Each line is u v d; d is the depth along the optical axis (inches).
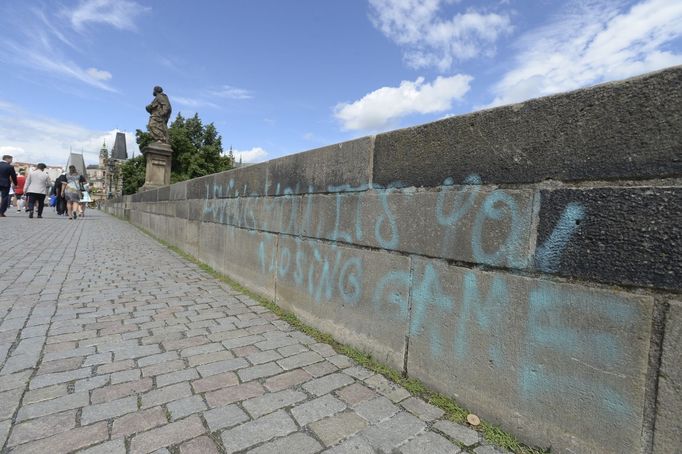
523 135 75.9
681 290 55.7
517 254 76.5
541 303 72.7
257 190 184.9
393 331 106.0
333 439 77.5
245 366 109.0
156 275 224.1
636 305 60.4
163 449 73.0
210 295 184.2
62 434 76.0
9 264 231.6
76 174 620.7
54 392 91.4
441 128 92.6
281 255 162.7
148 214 473.1
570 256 68.4
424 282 96.6
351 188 121.9
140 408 86.1
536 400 73.6
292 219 154.5
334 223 129.7
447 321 90.7
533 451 73.7
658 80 58.6
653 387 58.9
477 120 84.5
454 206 89.1
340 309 126.6
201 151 1658.5
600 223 64.6
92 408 85.4
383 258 109.4
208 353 117.1
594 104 65.8
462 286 87.1
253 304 170.6
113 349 117.5
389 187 107.3
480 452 74.4
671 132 57.1
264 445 75.2
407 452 74.1
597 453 65.2
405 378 101.8
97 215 863.7
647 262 59.2
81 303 162.4
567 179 69.2
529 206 74.5
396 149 105.2
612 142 63.5
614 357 63.1
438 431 80.7
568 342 68.9
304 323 145.3
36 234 382.6
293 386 98.3
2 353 111.0
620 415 62.5
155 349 118.7
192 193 290.4
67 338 124.3
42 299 165.0
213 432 78.6
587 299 66.2
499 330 79.8
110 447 72.9
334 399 92.4
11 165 537.3
